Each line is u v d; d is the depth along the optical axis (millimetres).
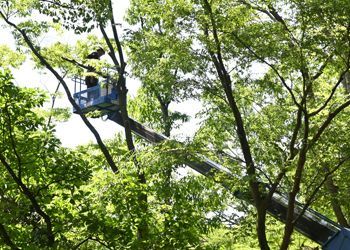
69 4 14445
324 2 11039
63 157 8406
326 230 12969
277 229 16172
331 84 15062
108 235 8469
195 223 9359
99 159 10555
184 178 12078
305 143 12453
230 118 14781
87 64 16641
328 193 13953
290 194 12656
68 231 8648
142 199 9531
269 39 12070
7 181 8477
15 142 8164
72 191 8430
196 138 14352
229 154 14867
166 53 14117
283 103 14273
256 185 13266
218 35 12969
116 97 17516
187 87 13508
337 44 11398
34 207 8234
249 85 13820
